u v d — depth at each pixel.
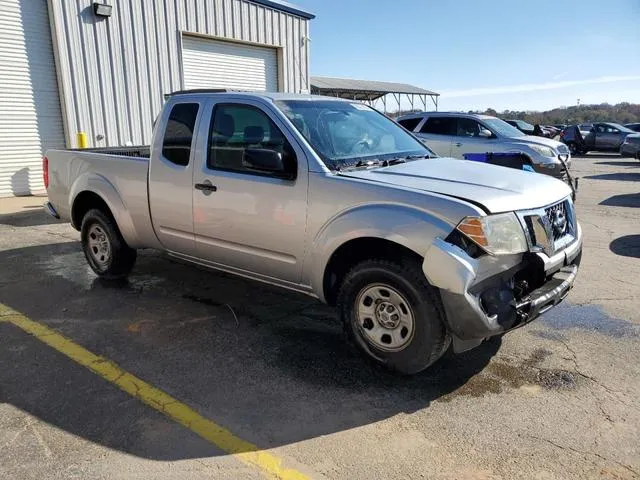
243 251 4.31
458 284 3.11
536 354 3.93
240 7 15.77
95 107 12.74
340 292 3.77
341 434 2.98
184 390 3.45
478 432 2.99
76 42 12.23
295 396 3.38
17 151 11.84
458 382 3.54
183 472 2.66
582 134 27.91
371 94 38.78
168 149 4.79
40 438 2.93
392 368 3.58
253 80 16.89
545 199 3.62
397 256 3.49
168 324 4.52
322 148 3.96
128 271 5.71
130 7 13.13
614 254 6.72
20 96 11.72
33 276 5.85
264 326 4.49
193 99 4.66
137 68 13.48
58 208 6.11
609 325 4.43
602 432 2.96
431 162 4.34
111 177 5.33
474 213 3.18
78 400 3.32
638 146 20.78
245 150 3.99
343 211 3.63
